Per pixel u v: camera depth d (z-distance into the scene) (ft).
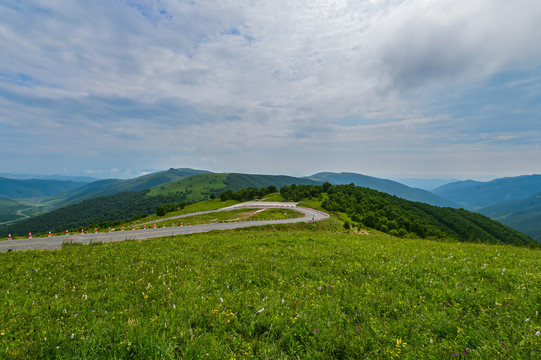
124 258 43.29
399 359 14.26
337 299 23.00
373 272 31.99
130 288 27.30
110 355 14.61
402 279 28.78
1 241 108.37
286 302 22.39
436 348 14.94
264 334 17.70
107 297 24.81
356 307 21.53
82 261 41.63
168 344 15.57
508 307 19.88
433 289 25.08
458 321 18.29
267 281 29.73
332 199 424.05
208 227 159.94
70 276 32.94
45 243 102.01
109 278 31.50
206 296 23.88
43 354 14.76
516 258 38.50
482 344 15.12
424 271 31.68
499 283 26.13
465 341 15.34
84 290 26.81
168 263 38.88
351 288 26.22
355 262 36.94
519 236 428.56
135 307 21.89
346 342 16.24
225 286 28.17
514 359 13.46
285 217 247.29
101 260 42.32
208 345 15.78
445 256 40.86
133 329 17.25
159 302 22.91
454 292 23.35
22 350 14.69
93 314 20.31
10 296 24.53
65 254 49.55
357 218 315.37
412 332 17.20
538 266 32.65
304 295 24.45
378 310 20.77
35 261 42.80
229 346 16.15
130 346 15.44
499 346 14.40
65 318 19.67
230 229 148.56
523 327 16.44
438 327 17.53
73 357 14.43
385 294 23.95
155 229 152.25
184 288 26.22
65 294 26.04
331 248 50.67
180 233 131.85
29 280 31.37
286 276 31.14
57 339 15.89
